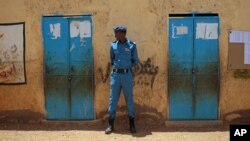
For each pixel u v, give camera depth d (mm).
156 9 7965
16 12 8117
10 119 8281
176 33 8000
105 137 7418
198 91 8078
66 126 8141
